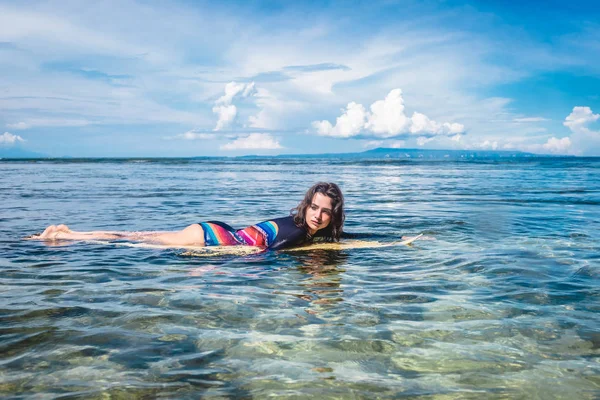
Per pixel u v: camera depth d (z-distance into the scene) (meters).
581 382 2.40
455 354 2.76
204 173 36.81
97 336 3.02
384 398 2.23
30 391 2.28
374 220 9.37
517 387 2.35
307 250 6.24
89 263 5.32
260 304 3.74
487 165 65.62
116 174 33.91
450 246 6.52
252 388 2.32
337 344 2.90
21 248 6.18
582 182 23.94
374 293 4.10
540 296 4.00
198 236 6.48
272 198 14.52
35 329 3.14
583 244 6.58
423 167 56.69
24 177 28.58
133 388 2.31
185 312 3.52
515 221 9.12
